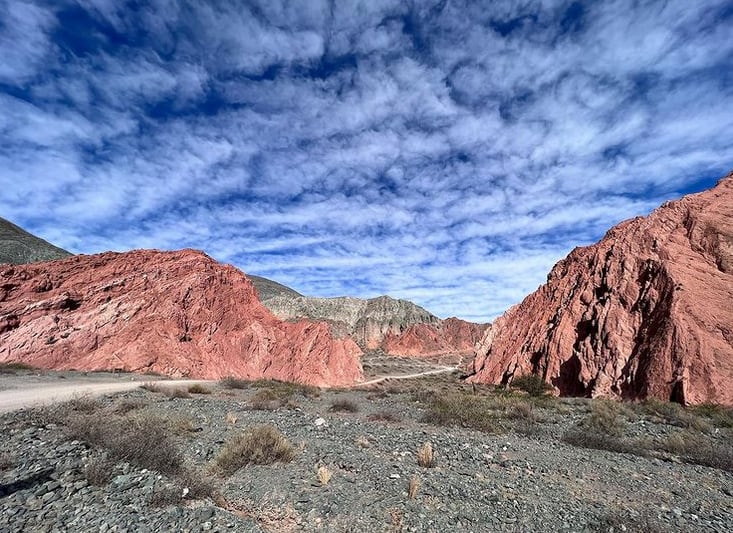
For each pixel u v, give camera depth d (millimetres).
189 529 6418
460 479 10203
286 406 23328
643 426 20125
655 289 40094
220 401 24047
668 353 34094
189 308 54125
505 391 40156
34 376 32406
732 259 39344
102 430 10703
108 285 50906
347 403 24266
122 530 6250
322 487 8969
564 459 13312
